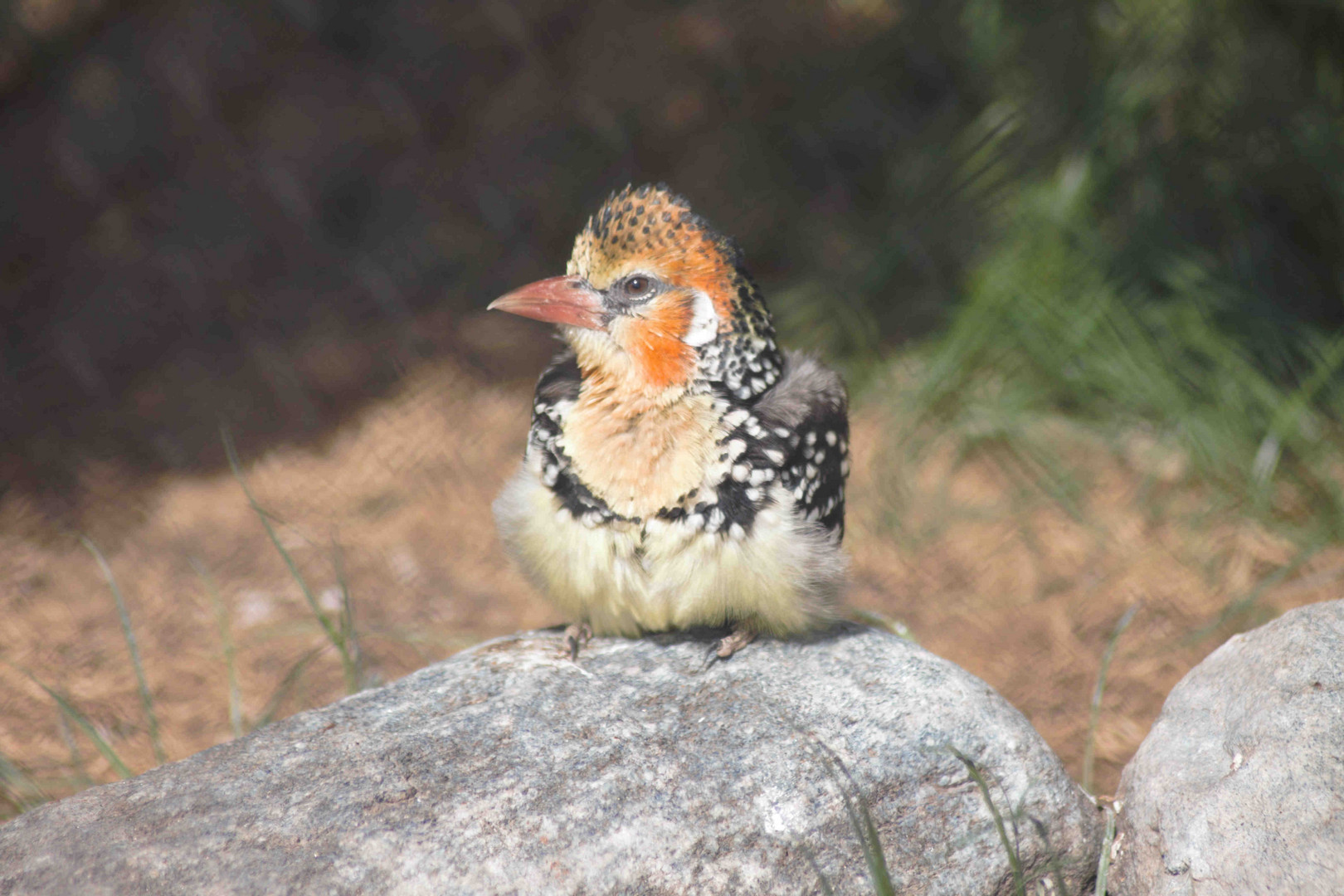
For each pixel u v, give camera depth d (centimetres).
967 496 1094
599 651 603
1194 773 509
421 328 1435
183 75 1650
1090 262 1144
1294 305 1112
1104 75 1192
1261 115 1116
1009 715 548
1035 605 941
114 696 873
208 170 1608
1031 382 1148
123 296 1468
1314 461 1008
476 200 1588
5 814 712
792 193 1475
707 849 484
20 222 1538
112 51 1664
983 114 1296
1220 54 1147
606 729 528
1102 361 1101
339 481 1181
